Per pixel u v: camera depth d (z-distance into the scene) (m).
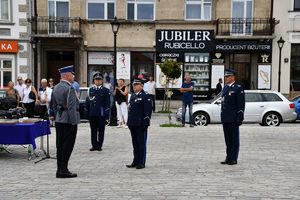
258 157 10.79
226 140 9.91
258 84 27.75
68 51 28.53
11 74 27.38
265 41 27.48
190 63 28.11
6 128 10.30
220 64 27.86
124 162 10.17
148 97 9.45
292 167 9.51
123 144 13.09
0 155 11.27
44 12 27.94
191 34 27.98
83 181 8.16
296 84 27.70
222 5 27.84
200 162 10.10
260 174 8.77
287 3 27.44
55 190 7.48
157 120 22.03
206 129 16.67
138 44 28.27
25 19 27.39
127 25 28.22
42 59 28.19
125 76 28.34
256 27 27.50
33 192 7.34
